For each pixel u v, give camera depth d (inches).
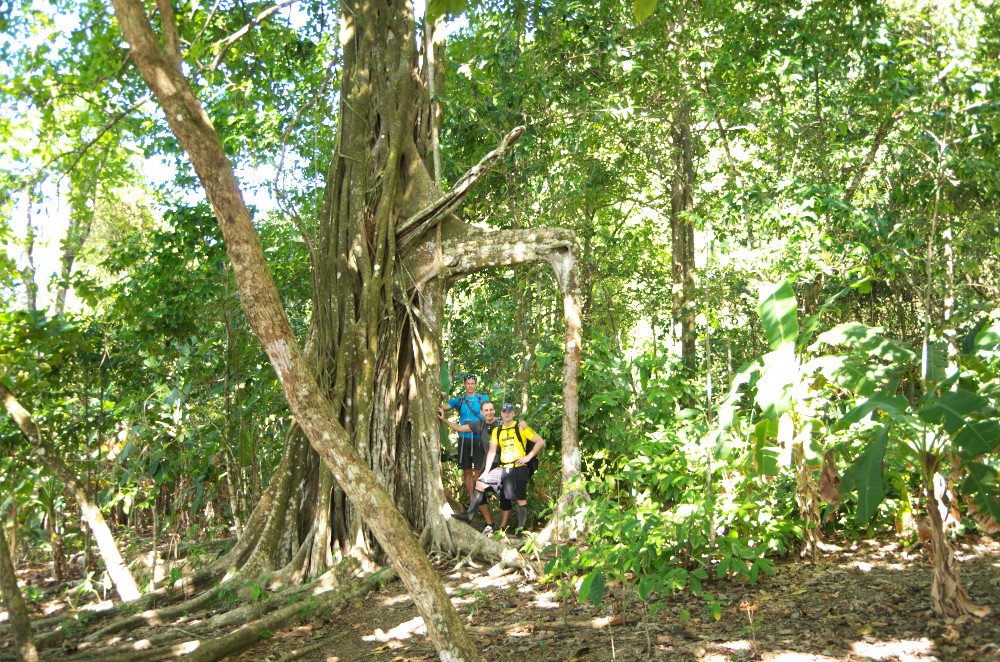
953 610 179.6
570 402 318.0
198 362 391.9
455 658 131.9
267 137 399.5
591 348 340.5
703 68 459.8
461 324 539.8
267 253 477.7
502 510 358.6
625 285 715.4
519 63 425.1
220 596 273.4
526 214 474.9
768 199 384.5
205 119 109.1
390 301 342.6
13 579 184.5
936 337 252.5
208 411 378.9
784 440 235.3
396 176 354.6
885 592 202.8
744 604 204.5
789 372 193.5
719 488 243.4
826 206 359.6
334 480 314.2
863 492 169.3
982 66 343.0
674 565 227.0
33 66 381.1
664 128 569.6
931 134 306.3
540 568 270.8
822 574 223.1
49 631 254.1
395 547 128.3
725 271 386.3
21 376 310.7
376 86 362.3
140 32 103.7
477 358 532.7
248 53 447.2
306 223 463.8
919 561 227.3
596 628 203.8
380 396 338.0
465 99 439.2
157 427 350.9
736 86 460.4
